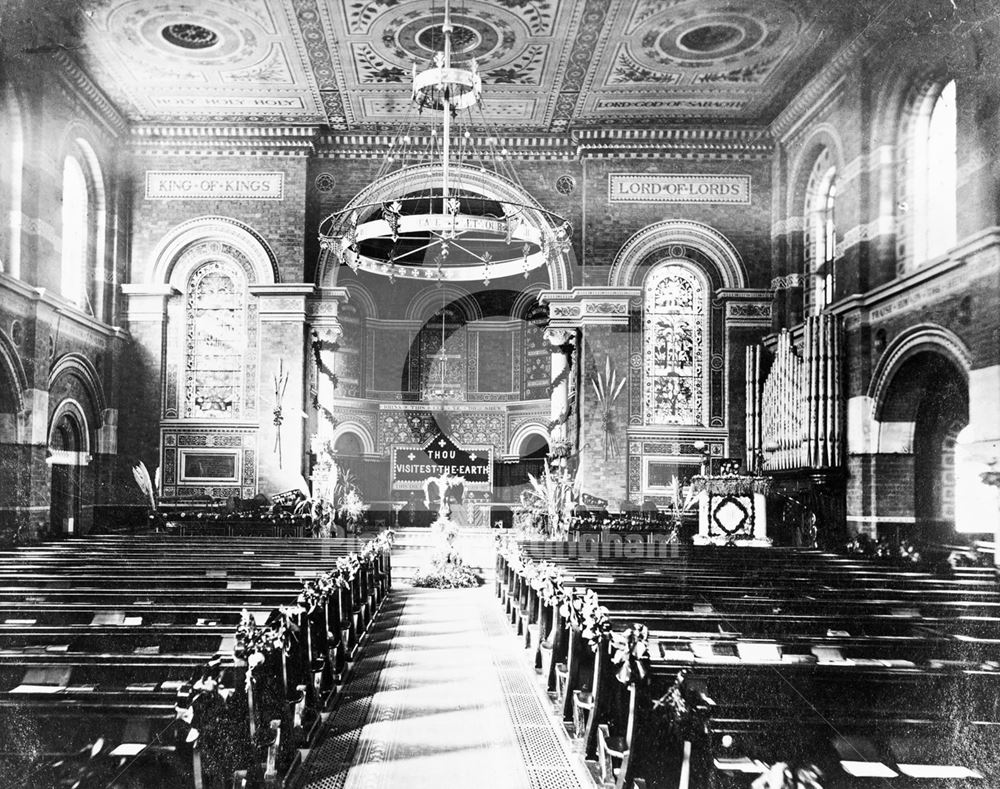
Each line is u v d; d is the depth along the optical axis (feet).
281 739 22.07
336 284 87.35
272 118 76.38
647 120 76.74
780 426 67.62
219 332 77.10
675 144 77.87
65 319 64.80
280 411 75.82
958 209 46.68
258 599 30.91
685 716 17.22
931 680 18.93
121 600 30.71
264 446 75.66
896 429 56.34
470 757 24.88
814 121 68.64
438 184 79.51
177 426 75.66
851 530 58.75
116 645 23.63
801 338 66.33
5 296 56.29
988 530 45.93
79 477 68.23
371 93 71.46
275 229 77.30
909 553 48.21
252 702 19.53
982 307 45.73
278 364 76.48
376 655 37.73
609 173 78.43
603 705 22.62
